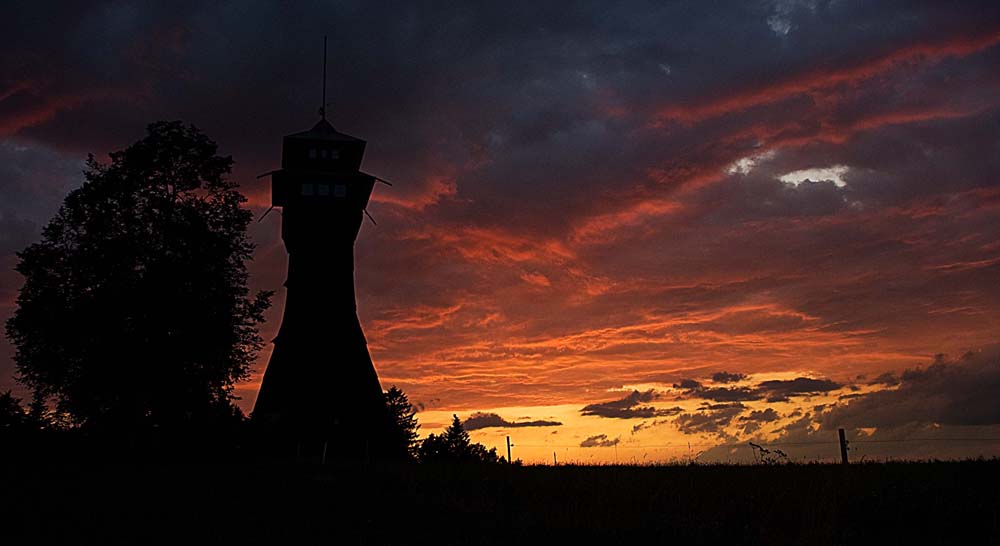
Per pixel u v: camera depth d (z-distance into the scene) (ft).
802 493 79.87
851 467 93.97
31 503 80.64
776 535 67.00
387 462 139.95
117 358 141.38
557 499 84.02
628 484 88.02
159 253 150.00
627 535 67.97
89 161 153.89
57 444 150.00
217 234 156.46
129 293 144.36
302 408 178.91
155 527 70.18
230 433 154.10
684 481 89.66
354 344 186.50
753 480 88.28
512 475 101.09
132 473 109.29
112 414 146.51
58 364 142.20
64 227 149.59
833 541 65.46
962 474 85.20
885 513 72.64
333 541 65.57
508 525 72.23
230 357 153.58
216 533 67.77
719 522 71.26
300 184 188.85
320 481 99.35
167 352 145.59
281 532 68.69
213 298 152.46
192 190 161.07
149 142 155.43
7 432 148.87
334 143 194.49
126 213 151.94
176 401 148.05
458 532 69.36
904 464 95.20
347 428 180.45
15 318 141.59
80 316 141.08
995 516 68.95
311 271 187.73
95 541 64.39
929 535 67.05
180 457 146.82
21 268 144.77
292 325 185.68
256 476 105.60
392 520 74.74
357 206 190.60
